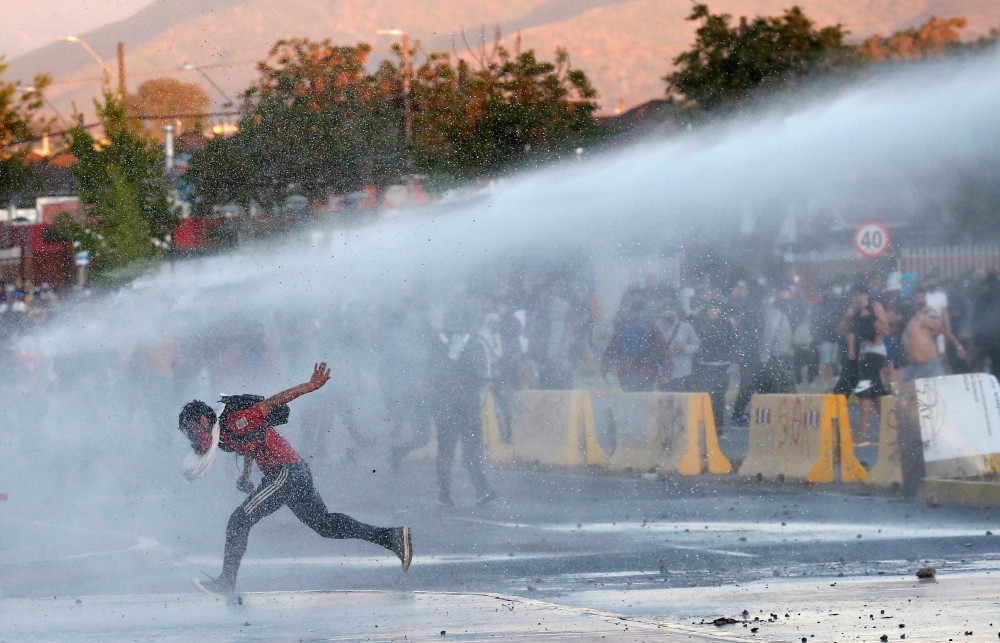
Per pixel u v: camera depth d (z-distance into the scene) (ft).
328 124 223.30
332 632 51.31
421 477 125.90
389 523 93.71
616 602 59.11
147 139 231.30
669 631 50.16
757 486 111.86
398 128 226.58
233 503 106.83
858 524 87.51
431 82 233.55
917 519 89.20
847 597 58.75
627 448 126.11
